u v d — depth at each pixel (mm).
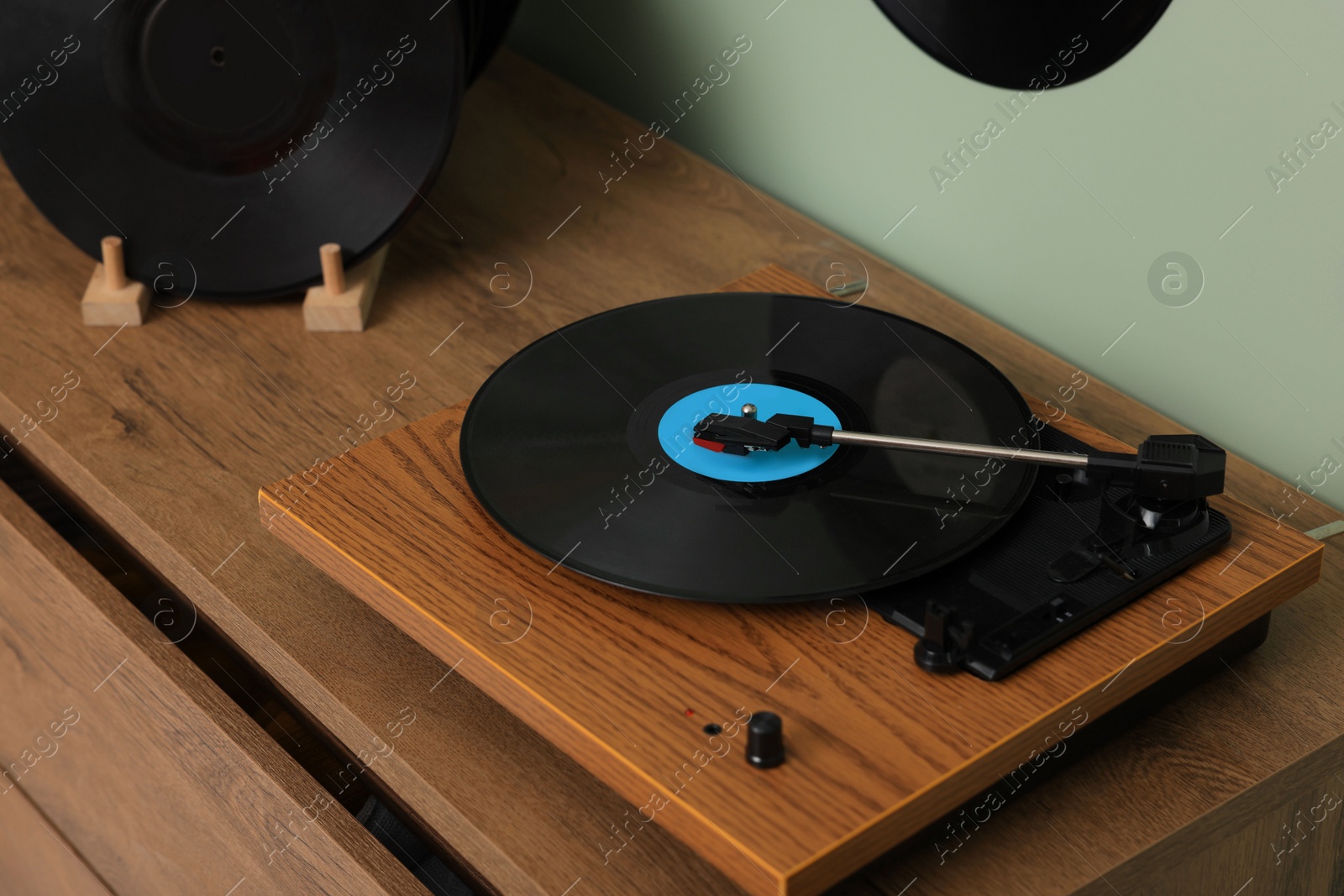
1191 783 715
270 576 869
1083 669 665
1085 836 685
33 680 1040
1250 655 803
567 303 1143
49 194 1075
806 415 832
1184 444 726
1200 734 747
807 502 758
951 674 664
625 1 1390
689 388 864
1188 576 726
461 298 1150
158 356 1075
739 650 685
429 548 760
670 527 744
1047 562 727
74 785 1042
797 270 1188
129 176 1067
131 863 1007
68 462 969
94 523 1111
